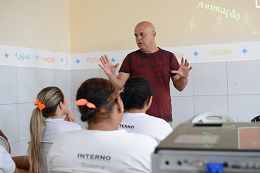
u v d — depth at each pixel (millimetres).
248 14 2521
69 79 3229
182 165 499
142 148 860
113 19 3027
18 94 2465
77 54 3209
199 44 2682
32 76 2641
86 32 3164
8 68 2363
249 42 2525
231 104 2588
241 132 568
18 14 2496
